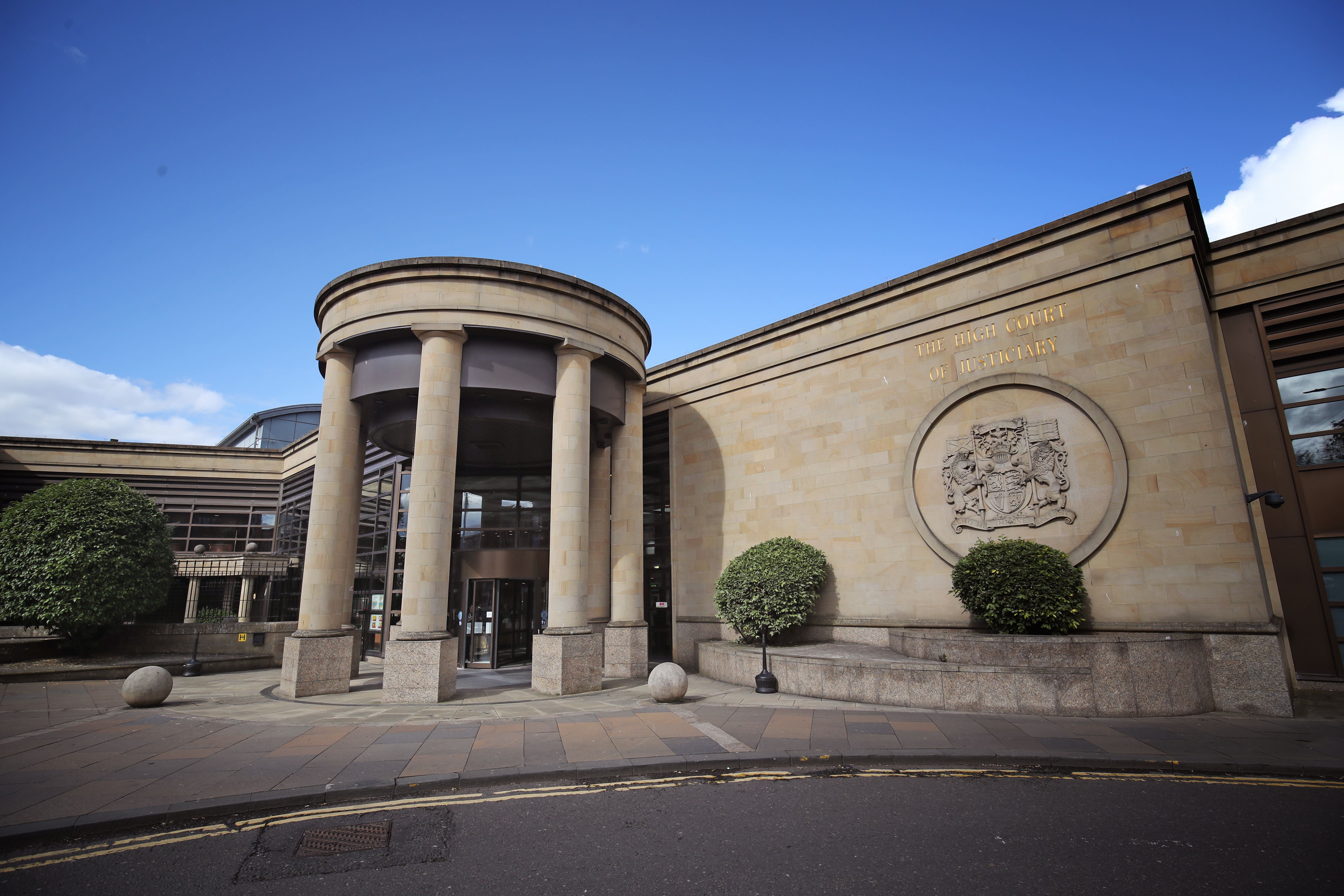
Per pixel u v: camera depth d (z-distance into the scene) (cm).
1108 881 503
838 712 1129
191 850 588
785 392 1850
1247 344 1380
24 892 510
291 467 2991
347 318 1523
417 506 1383
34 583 1788
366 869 543
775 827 624
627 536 1745
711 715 1121
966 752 852
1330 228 1309
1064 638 1138
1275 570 1310
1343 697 1197
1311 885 495
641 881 514
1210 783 754
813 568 1627
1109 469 1288
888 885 499
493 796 732
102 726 1077
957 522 1462
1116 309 1325
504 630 2044
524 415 1662
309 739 962
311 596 1468
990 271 1507
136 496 2020
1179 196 1273
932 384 1562
